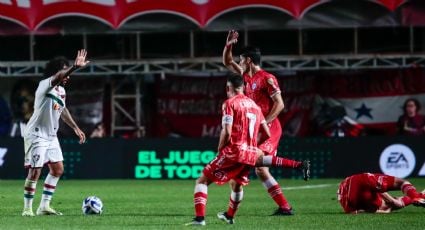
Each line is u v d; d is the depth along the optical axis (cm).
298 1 6012
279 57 6119
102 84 6594
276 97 3331
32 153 3334
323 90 6544
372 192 3447
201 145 6003
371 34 6638
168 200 4266
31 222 3086
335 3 6044
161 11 6025
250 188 5181
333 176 6016
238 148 2905
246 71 3397
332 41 6644
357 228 2938
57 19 6062
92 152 6028
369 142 5988
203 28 6044
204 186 2953
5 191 4878
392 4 6028
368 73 6525
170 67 6366
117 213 3512
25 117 6550
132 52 6500
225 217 3048
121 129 6525
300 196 4559
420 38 6588
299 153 6016
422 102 6469
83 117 6588
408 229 2917
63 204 3994
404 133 6288
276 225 3009
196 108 6594
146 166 6034
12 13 6062
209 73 6594
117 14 6038
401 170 5959
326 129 6469
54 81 3256
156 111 6619
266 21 6056
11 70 6312
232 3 6028
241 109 2919
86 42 6359
